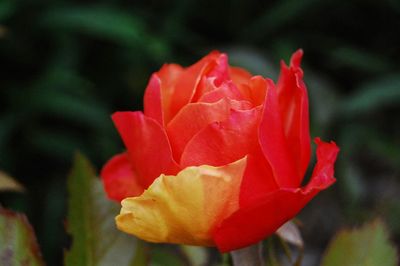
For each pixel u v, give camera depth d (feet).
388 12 4.88
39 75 4.14
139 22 3.89
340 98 4.32
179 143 1.36
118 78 4.30
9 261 1.40
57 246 3.63
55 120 4.14
